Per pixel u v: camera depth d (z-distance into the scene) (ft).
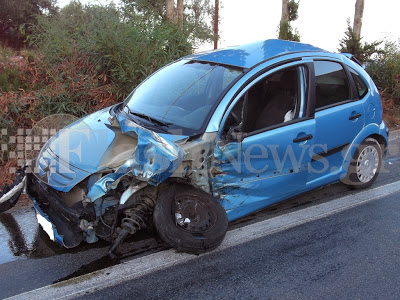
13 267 10.59
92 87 22.34
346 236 12.66
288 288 9.97
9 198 11.80
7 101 19.39
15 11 55.31
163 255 11.28
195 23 30.55
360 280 10.38
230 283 10.11
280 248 11.85
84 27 26.08
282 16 41.98
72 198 10.38
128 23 26.18
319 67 14.02
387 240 12.48
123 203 10.02
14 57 26.89
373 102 15.72
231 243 12.05
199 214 11.08
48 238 12.12
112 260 10.99
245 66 12.85
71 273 10.37
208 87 12.69
